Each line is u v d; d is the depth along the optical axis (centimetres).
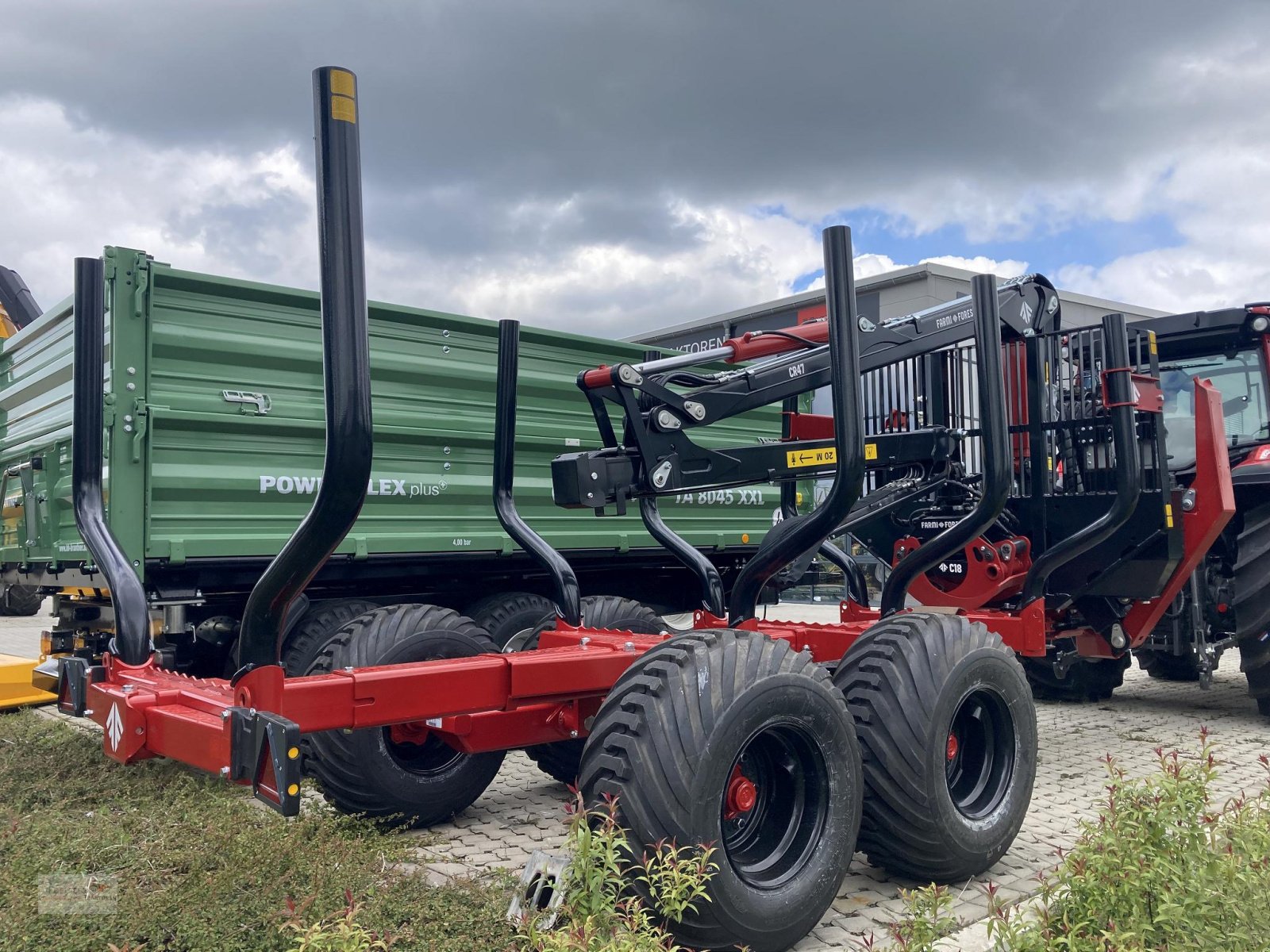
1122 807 269
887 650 314
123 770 394
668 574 677
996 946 243
